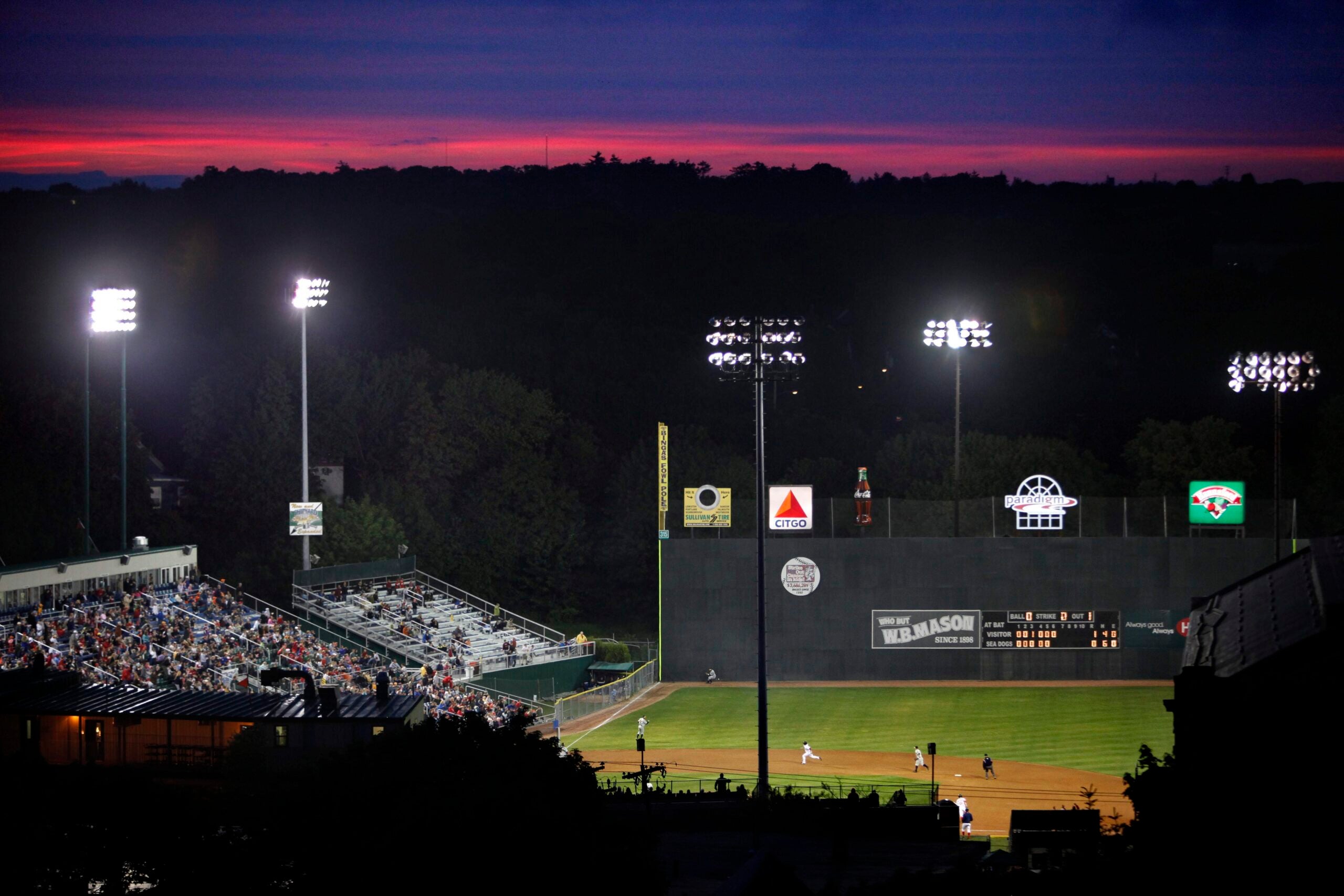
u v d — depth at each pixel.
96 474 103.38
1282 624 38.69
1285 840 22.53
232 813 31.83
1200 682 33.16
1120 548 88.44
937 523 95.06
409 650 83.56
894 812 48.00
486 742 36.38
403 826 27.92
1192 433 122.00
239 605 81.94
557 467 128.50
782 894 27.39
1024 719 77.88
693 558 90.62
